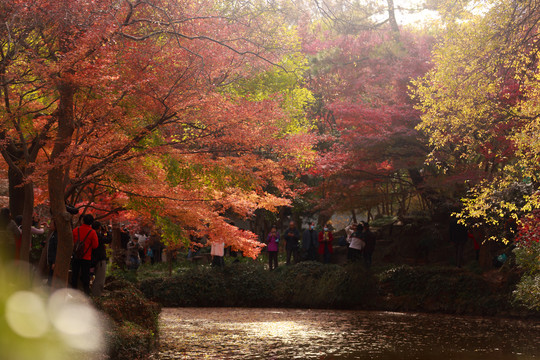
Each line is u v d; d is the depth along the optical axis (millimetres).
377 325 16078
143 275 25000
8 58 7910
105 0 8008
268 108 9695
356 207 24875
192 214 12508
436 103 14953
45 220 15742
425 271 21281
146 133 9492
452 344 12539
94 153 9438
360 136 21828
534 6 11992
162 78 8992
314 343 12484
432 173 23547
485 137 16688
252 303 22250
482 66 12688
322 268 23000
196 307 21609
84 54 7988
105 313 9992
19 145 12219
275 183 11750
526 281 16281
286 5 10648
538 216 13031
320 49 25047
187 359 10172
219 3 10461
